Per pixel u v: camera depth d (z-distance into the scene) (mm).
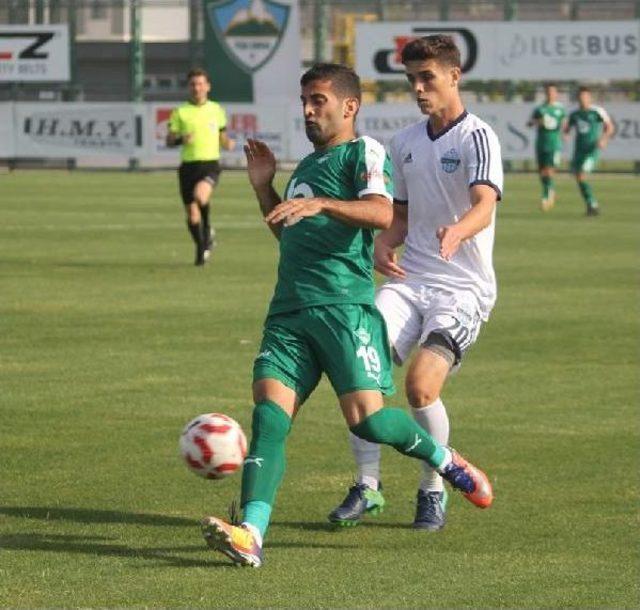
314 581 17953
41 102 122688
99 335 38562
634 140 118438
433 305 21734
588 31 116875
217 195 100812
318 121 19594
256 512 18469
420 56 21547
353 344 19312
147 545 19672
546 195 87188
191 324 40719
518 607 16953
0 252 60562
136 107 122000
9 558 18891
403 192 22453
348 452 25766
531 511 21906
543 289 49594
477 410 29609
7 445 25922
